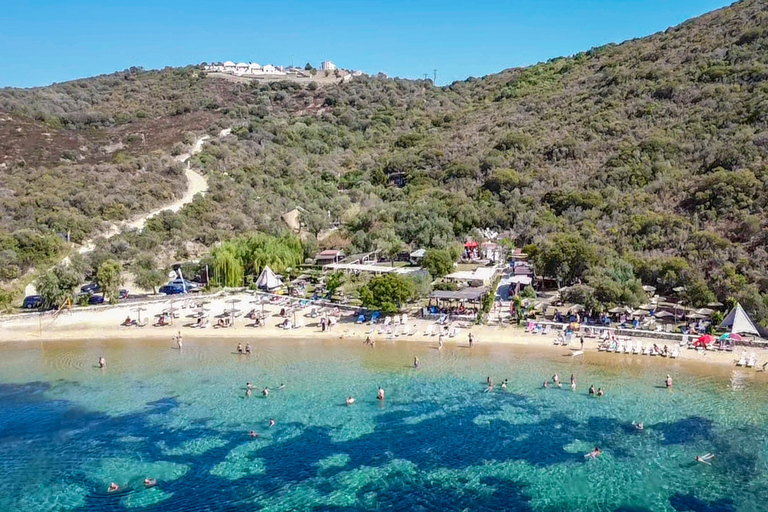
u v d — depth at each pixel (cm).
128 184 10738
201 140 14338
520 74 19125
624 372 4812
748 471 3269
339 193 12938
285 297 7525
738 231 6894
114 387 4753
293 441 3756
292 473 3372
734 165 8225
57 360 5503
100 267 7406
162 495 3164
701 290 5806
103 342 6091
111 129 15062
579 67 17050
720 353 5119
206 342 6034
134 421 4084
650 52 14188
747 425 3800
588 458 3456
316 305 7200
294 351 5656
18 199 9325
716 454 3456
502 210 10375
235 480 3306
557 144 11525
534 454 3528
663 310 6022
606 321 5847
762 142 8438
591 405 4191
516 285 7138
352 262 8869
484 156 12419
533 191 10550
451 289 6962
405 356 5409
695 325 5603
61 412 4262
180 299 7544
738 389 4381
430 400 4362
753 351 5097
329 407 4266
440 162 13250
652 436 3703
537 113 14025
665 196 8456
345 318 6700
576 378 4709
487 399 4353
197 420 4084
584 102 13325
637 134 10662
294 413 4175
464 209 10444
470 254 9300
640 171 9381
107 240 8812
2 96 16038
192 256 9325
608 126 11425
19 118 14238
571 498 3066
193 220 10088
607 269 6594
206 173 12212
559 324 5919
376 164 14225
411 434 3822
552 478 3262
